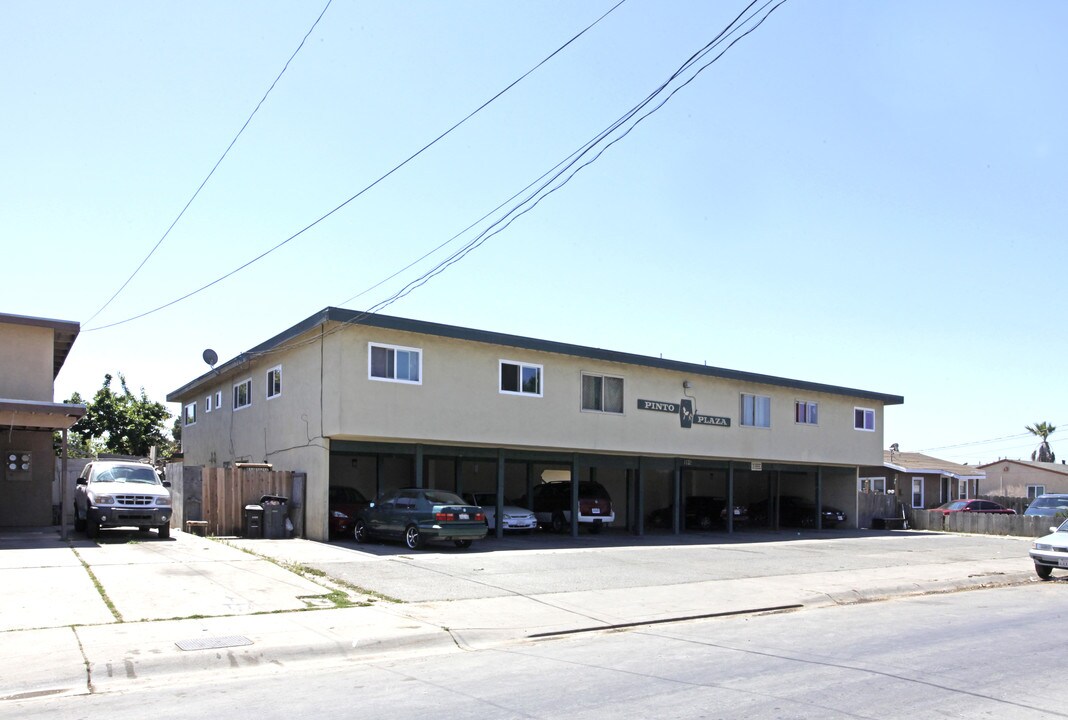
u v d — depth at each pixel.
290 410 23.80
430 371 22.48
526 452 25.95
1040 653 10.05
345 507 22.58
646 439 27.39
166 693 8.15
